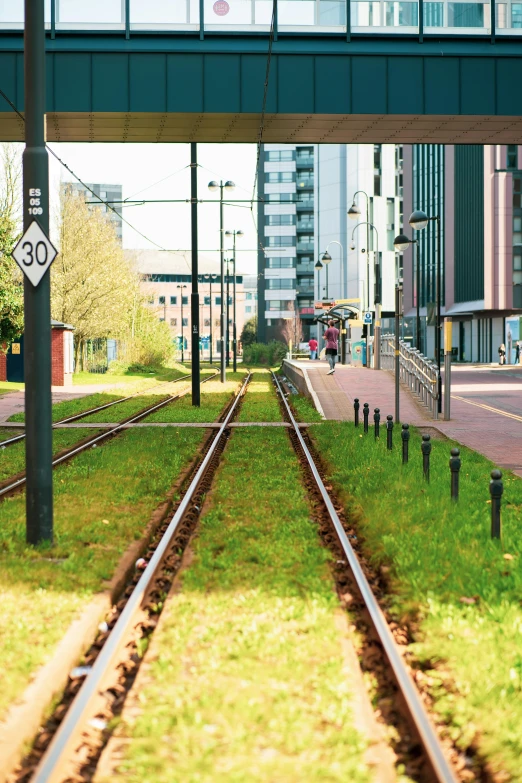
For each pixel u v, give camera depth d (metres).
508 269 79.75
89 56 20.78
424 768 4.19
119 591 7.34
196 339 30.48
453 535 8.73
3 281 39.97
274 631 5.92
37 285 8.61
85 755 4.32
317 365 53.22
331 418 25.73
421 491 11.38
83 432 21.22
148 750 4.21
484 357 86.69
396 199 112.75
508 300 79.88
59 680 5.18
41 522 8.59
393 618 6.46
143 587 7.04
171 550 8.71
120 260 60.78
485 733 4.36
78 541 8.68
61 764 4.08
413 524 9.39
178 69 20.89
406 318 105.62
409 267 106.94
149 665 5.34
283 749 4.23
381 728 4.63
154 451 16.59
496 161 79.88
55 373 44.62
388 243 112.31
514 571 7.29
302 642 5.75
